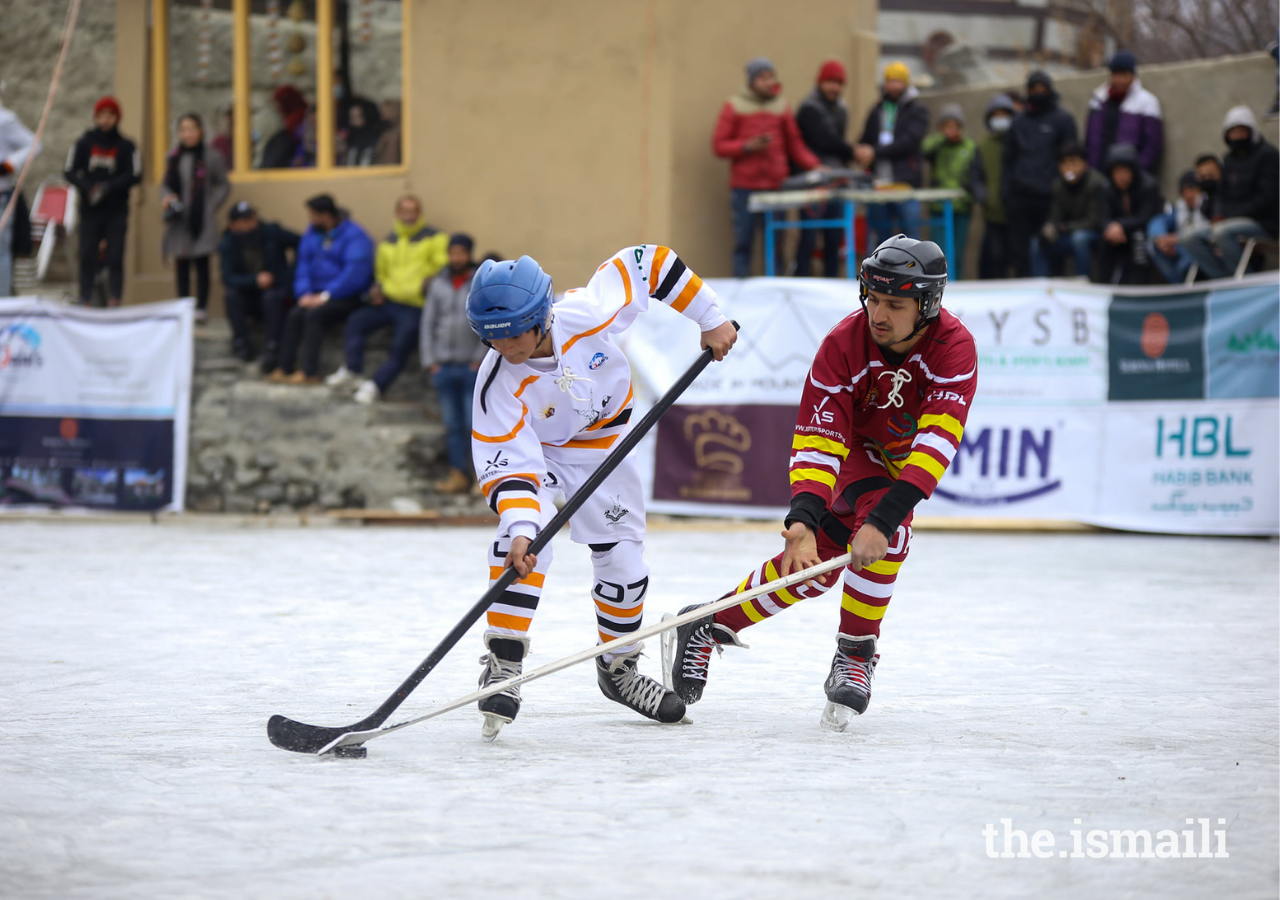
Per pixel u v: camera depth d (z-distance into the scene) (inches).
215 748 150.9
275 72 591.5
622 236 524.4
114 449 506.3
